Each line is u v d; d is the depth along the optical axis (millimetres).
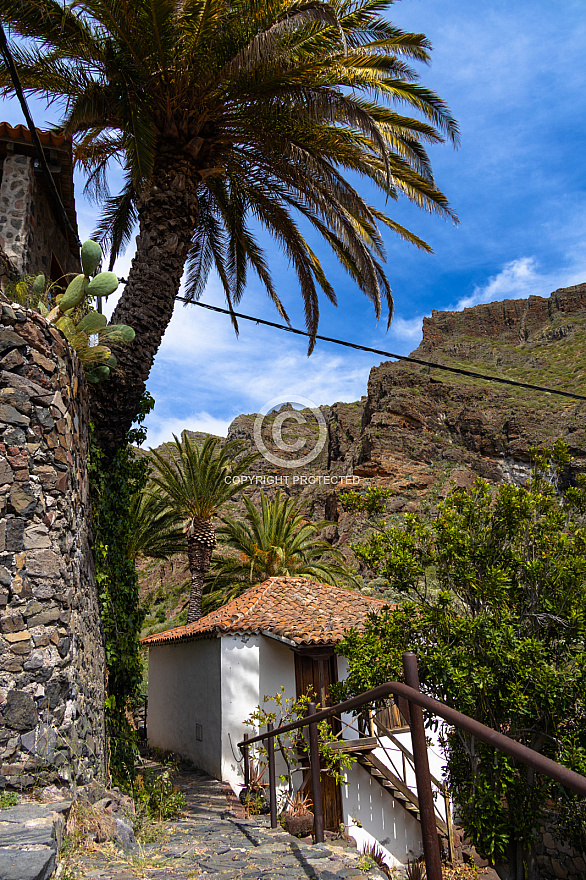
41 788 4520
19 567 4828
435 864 2439
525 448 72188
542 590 9430
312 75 9023
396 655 9195
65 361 5934
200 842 6059
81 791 5133
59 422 5516
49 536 5117
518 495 9805
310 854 5066
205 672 14758
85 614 6352
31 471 5090
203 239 13359
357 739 11828
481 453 73188
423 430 74812
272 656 13461
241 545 26781
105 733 7453
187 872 4254
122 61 8391
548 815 10781
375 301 10117
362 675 9281
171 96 9188
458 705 8742
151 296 9219
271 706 13070
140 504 21891
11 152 9672
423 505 59250
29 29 8461
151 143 8508
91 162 11438
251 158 10227
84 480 6938
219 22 8125
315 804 5293
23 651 4699
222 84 8875
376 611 14609
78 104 8391
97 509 7832
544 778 8688
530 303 148250
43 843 3158
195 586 24719
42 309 6801
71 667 5211
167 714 18500
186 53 8477
